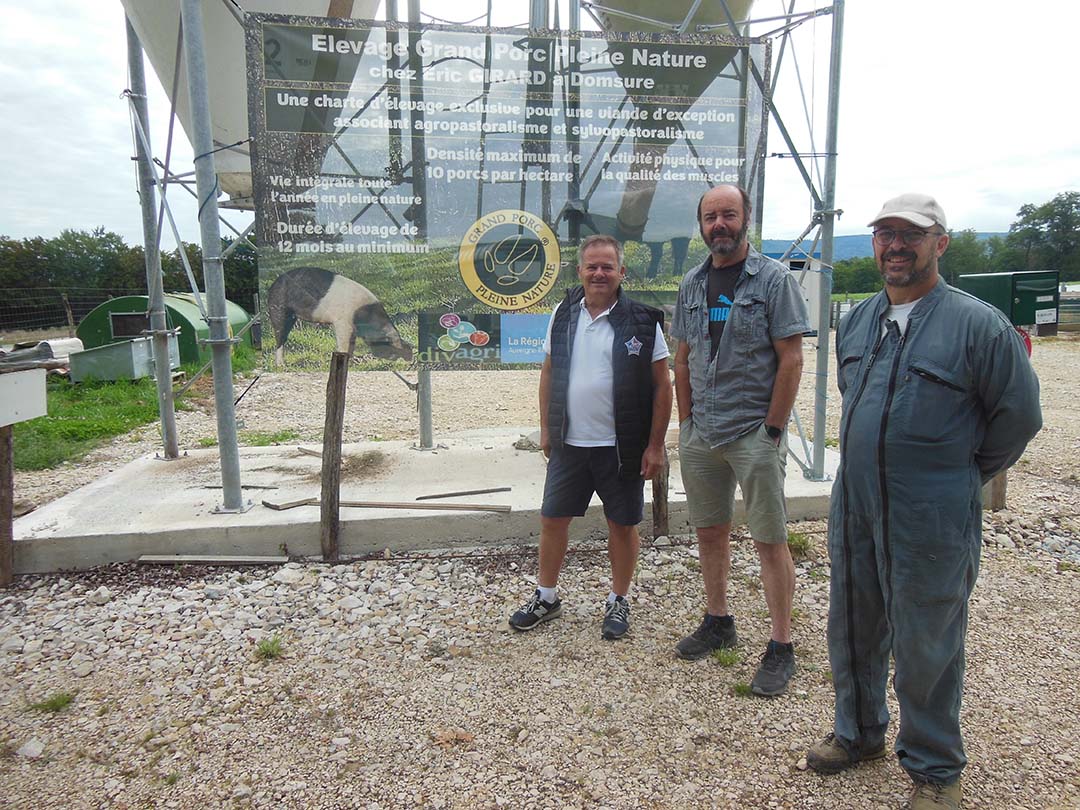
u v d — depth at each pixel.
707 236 2.91
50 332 25.83
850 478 2.30
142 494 4.90
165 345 5.77
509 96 4.73
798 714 2.83
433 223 4.81
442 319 4.93
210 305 4.29
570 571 4.16
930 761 2.23
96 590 3.92
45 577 4.09
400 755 2.62
